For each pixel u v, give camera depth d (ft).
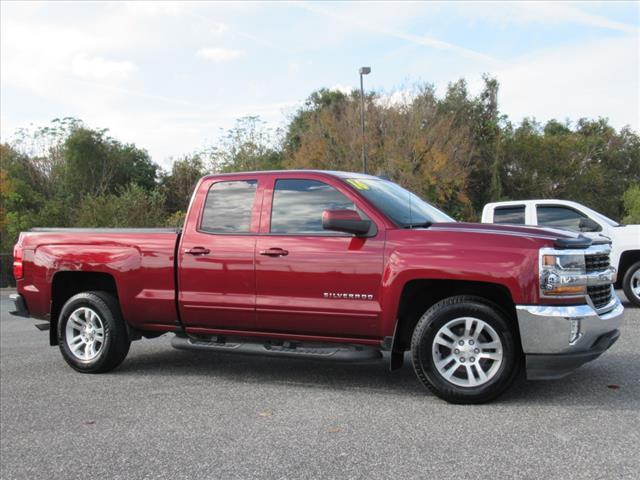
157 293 20.65
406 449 13.44
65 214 95.81
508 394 17.42
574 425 14.57
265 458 13.28
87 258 21.72
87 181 145.89
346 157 117.91
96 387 20.15
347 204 18.42
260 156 131.34
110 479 12.59
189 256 20.07
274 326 18.89
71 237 22.30
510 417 15.35
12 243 92.17
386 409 16.51
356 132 116.47
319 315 18.10
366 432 14.69
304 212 18.93
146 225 83.66
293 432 14.89
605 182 163.12
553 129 192.24
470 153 127.03
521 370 19.88
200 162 146.51
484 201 150.71
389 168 112.78
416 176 115.24
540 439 13.71
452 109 144.77
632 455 12.61
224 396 18.40
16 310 23.30
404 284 17.03
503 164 154.71
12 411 17.69
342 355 18.04
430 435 14.28
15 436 15.49
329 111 123.85
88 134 144.15
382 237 17.57
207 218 20.29
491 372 16.39
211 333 20.13
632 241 33.14
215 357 24.49
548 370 16.05
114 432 15.47
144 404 17.88
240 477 12.35
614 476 11.63
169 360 24.13
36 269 22.74
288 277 18.52
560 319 15.71
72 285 23.38
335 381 19.83
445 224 17.93
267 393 18.60
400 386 18.98
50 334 22.88
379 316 17.38
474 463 12.51
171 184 147.54
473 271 16.30
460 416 15.64
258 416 16.29
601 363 20.71
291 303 18.47
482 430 14.47
